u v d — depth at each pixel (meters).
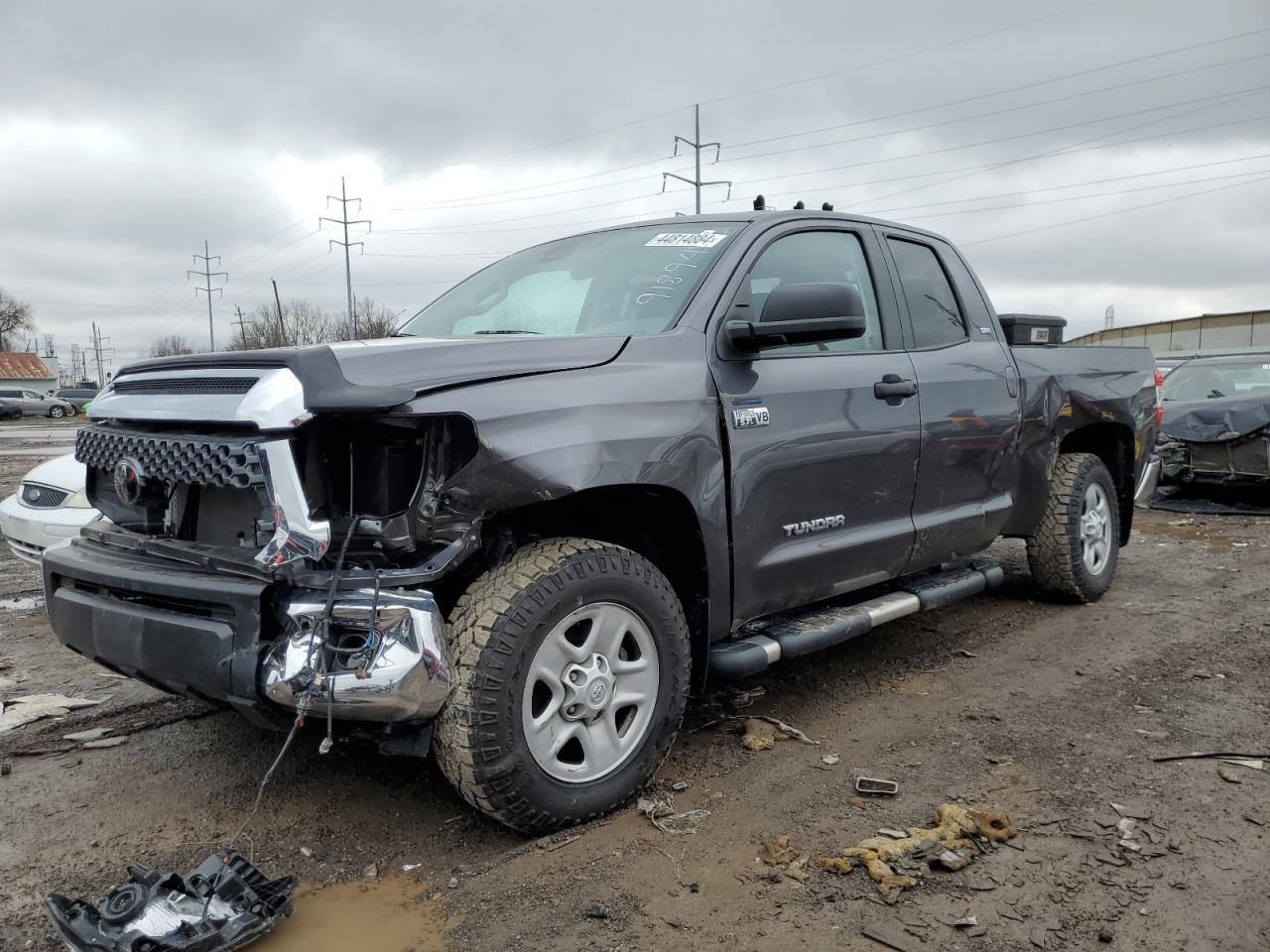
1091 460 5.54
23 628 5.29
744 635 3.54
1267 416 8.95
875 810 2.98
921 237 4.57
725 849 2.74
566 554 2.78
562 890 2.53
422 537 2.59
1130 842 2.76
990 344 4.70
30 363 79.06
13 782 3.26
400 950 2.28
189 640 2.59
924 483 4.10
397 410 2.49
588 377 2.91
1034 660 4.54
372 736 2.66
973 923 2.36
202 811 3.04
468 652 2.60
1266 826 2.86
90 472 3.31
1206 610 5.47
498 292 3.98
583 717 2.84
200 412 2.64
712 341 3.29
